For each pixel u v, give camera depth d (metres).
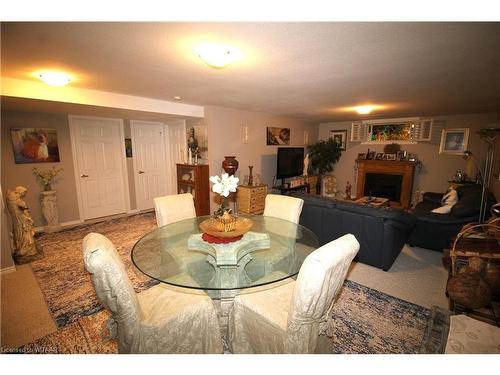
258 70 2.34
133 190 5.20
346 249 1.21
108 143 4.75
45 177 3.96
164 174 5.68
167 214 2.54
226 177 1.88
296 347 1.25
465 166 5.16
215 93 3.41
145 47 1.79
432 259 3.04
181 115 4.30
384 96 3.48
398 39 1.64
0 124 3.54
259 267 1.64
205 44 1.74
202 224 1.93
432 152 5.54
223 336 1.80
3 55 1.94
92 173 4.60
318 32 1.54
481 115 4.95
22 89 2.76
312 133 7.13
